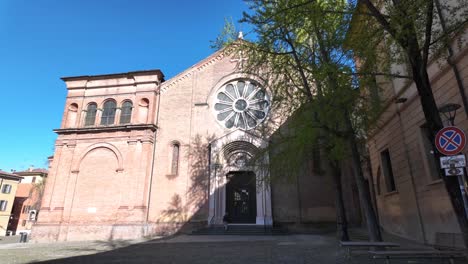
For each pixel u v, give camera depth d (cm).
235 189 2470
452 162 681
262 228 2153
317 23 1116
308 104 1259
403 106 1411
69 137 2698
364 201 1131
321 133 1341
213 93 2709
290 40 1241
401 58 945
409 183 1404
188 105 2694
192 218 2347
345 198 2327
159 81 2833
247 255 1141
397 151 1527
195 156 2516
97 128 2653
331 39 1165
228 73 2753
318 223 2273
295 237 1897
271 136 2320
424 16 808
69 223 2428
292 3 973
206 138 2567
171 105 2714
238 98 2692
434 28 1081
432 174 1230
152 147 2595
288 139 1445
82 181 2548
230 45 1445
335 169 1555
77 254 1377
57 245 1977
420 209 1316
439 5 945
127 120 2727
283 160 1466
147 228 2359
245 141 2464
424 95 768
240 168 2458
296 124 1310
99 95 2848
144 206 2392
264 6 1047
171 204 2408
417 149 1316
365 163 2291
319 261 954
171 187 2453
